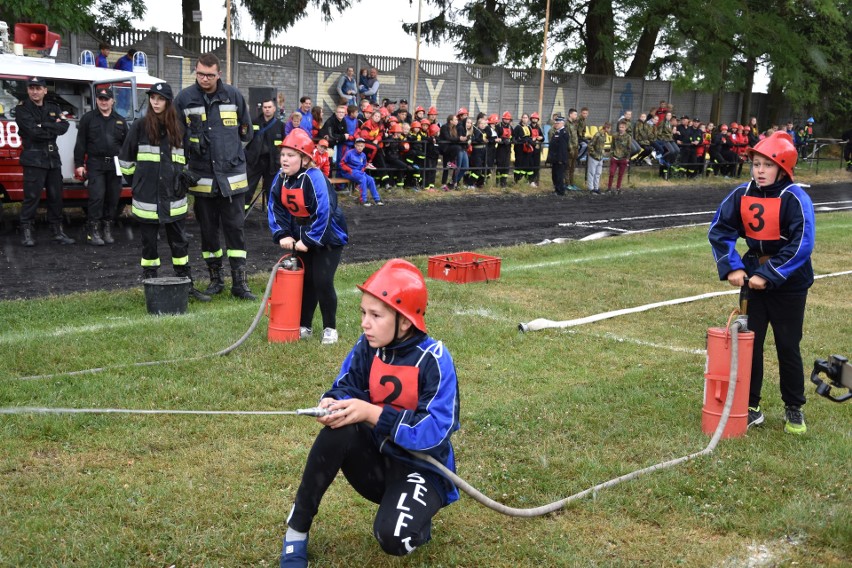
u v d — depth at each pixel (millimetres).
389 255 12547
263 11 23984
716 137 30203
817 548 4180
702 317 9227
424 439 3529
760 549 4164
